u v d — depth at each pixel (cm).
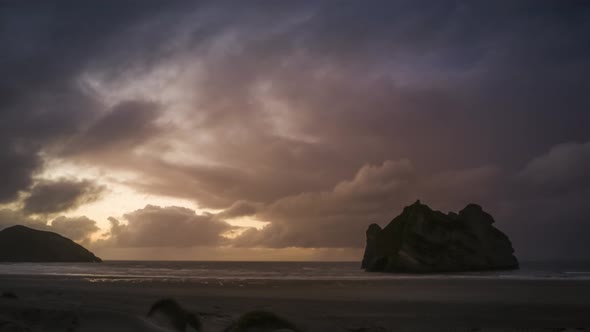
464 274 6156
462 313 1811
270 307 1897
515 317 1708
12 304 830
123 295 2248
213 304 1980
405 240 7306
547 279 4388
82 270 7144
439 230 7462
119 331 611
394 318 1652
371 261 7662
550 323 1580
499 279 4422
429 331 1395
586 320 1648
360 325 1466
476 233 7850
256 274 5906
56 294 2072
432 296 2544
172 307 762
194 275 5262
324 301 2212
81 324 638
